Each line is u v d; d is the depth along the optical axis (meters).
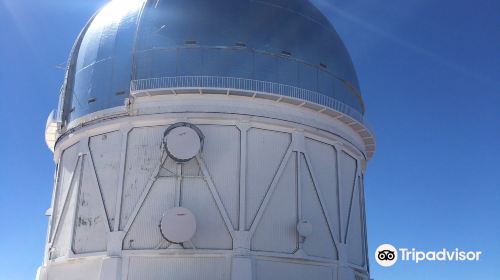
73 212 25.14
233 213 23.30
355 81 30.42
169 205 23.19
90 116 25.94
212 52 25.17
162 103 24.80
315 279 24.22
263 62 25.61
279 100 25.41
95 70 26.78
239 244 22.64
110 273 22.34
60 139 27.94
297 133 25.61
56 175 28.64
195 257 22.44
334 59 28.78
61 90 29.92
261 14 26.92
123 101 25.17
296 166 25.16
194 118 24.28
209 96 24.72
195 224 22.09
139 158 24.23
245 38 25.80
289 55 26.45
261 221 23.53
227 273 22.30
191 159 23.58
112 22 27.72
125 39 26.44
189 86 24.42
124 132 24.78
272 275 23.03
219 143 24.14
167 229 21.78
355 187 28.52
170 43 25.36
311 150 26.27
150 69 25.12
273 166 24.66
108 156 25.00
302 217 24.48
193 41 25.30
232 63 25.12
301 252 23.75
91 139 25.97
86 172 25.52
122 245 22.91
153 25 26.05
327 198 26.14
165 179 23.58
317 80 27.03
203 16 25.94
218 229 22.91
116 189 24.09
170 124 24.45
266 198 23.88
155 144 24.30
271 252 23.20
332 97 27.48
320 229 25.16
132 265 22.48
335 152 27.28
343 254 25.59
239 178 23.78
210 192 23.38
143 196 23.45
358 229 28.28
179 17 25.95
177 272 22.23
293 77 26.09
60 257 25.16
